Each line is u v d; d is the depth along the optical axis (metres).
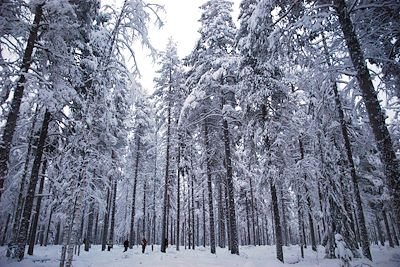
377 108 7.91
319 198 16.80
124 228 40.84
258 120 17.50
